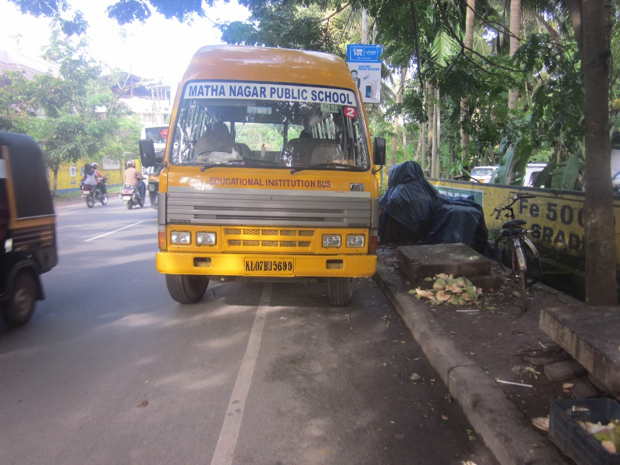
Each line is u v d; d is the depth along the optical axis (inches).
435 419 130.7
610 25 152.8
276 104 205.3
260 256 191.2
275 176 190.1
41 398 140.0
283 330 199.3
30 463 109.3
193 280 229.8
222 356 171.9
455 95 317.4
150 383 150.3
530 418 121.2
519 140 398.3
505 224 240.4
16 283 194.7
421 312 203.5
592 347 116.8
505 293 232.8
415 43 282.2
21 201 195.8
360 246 196.4
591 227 153.6
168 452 114.2
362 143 204.5
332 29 467.2
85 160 1232.2
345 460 112.0
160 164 216.1
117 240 434.0
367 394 144.7
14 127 765.9
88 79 953.5
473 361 153.4
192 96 201.6
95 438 119.6
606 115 149.9
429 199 341.1
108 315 217.8
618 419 105.9
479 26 641.0
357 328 203.0
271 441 119.3
